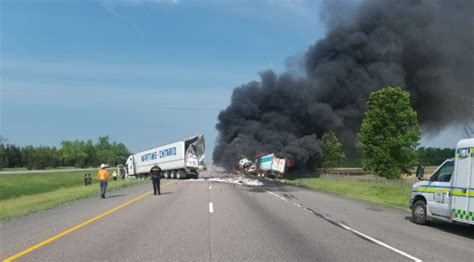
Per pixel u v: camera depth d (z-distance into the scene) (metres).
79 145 162.62
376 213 18.70
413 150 47.97
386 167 47.34
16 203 30.69
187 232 12.70
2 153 130.12
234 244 10.88
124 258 9.29
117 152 186.62
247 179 45.47
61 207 20.61
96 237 11.86
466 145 13.78
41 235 12.28
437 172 15.38
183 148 50.31
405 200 26.41
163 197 25.20
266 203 22.11
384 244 11.20
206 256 9.50
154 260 9.11
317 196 27.52
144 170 58.38
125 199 24.17
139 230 13.08
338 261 9.15
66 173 95.06
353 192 34.00
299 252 10.00
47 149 145.88
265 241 11.34
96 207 20.05
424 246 11.11
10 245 10.83
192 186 36.25
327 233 12.82
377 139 47.97
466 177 13.65
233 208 19.34
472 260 9.53
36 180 71.06
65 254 9.70
